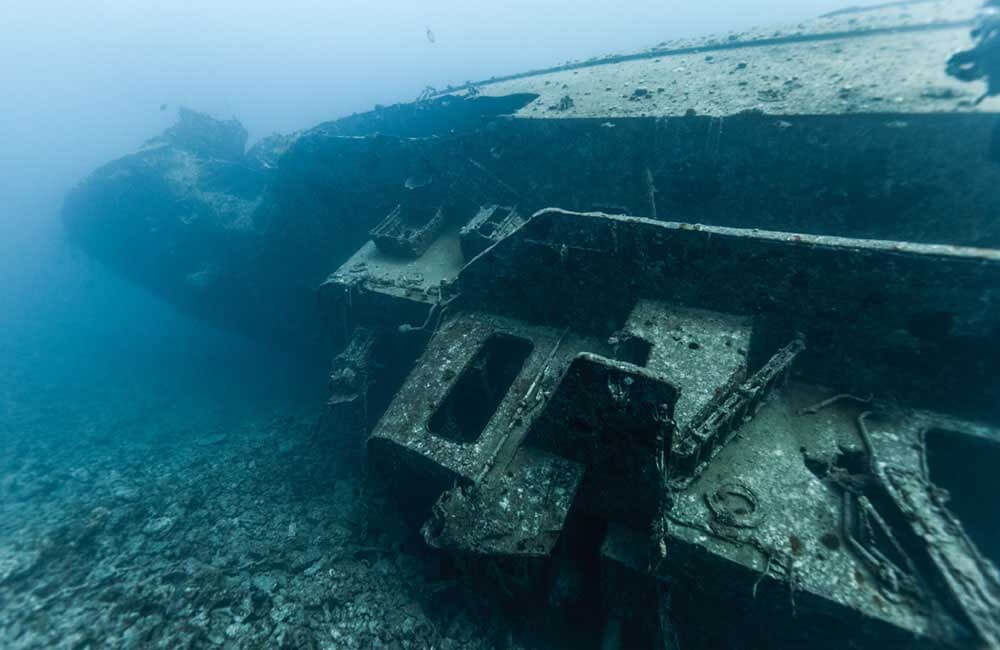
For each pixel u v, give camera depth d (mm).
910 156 6246
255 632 6320
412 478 6953
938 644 3568
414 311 8531
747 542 4281
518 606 5832
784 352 5617
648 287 6375
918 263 4754
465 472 5648
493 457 5723
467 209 10188
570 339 7195
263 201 12938
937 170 6152
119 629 6406
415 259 9594
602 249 6387
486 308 7898
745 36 11273
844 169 6715
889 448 4930
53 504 9148
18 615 6707
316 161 11562
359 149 10906
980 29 5398
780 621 4383
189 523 8391
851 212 6910
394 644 6105
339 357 8938
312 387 12680
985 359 4840
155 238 15453
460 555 5445
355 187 11391
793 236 5297
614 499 5184
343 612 6523
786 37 10078
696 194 7965
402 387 7016
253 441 10781
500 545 4949
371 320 9227
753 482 4785
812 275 5309
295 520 8250
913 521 4168
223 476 9625
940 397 5246
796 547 4199
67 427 12141
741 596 4402
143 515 8625
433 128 13789
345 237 12078
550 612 5797
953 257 4590
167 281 16000
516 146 9273
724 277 5812
